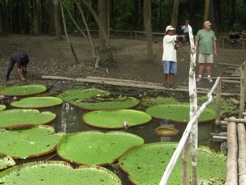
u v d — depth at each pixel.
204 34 8.34
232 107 6.83
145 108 7.02
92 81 9.02
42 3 21.36
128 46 14.02
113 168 4.50
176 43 7.97
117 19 22.36
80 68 10.51
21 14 20.97
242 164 3.87
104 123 6.02
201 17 20.72
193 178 3.71
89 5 10.41
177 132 5.67
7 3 19.91
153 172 4.23
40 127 5.74
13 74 9.90
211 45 8.38
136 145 4.95
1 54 12.95
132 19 22.20
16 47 14.13
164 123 6.18
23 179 4.07
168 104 7.02
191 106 3.62
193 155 3.65
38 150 4.89
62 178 4.09
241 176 3.60
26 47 14.13
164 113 6.53
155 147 4.93
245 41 15.05
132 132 5.79
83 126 6.10
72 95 7.84
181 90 8.11
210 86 8.27
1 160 4.62
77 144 5.09
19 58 9.02
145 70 10.16
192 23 20.86
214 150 4.98
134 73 9.88
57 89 8.53
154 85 8.53
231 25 20.69
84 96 7.75
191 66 3.53
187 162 3.21
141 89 8.40
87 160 4.61
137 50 13.05
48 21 21.34
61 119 6.45
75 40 16.14
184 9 20.97
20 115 6.38
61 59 11.82
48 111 6.70
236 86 8.38
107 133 5.48
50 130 5.62
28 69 10.51
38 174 4.18
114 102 7.28
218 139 5.32
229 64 10.72
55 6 15.70
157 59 11.48
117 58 11.61
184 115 6.43
